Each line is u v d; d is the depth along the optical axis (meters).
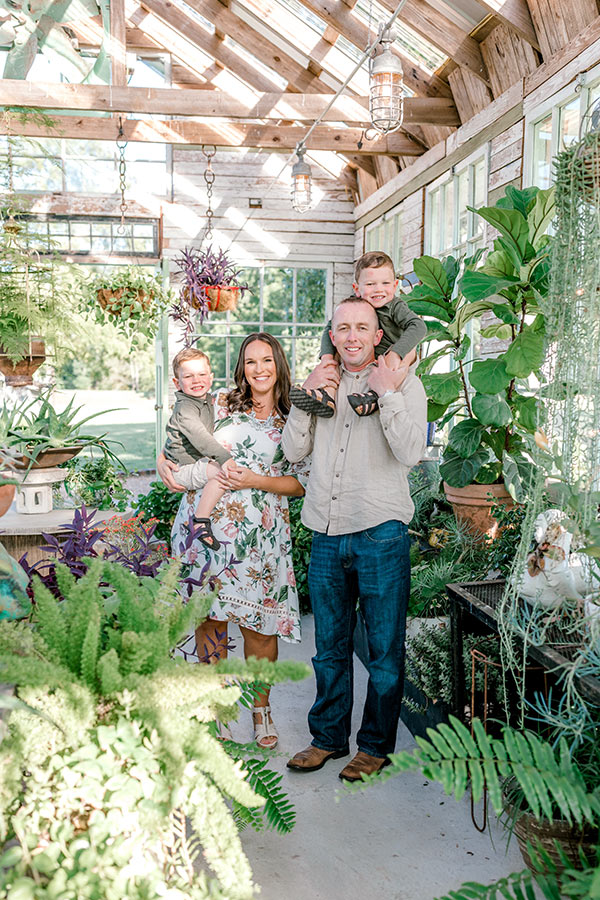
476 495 3.44
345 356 2.47
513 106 4.70
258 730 2.68
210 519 2.56
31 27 5.86
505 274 3.44
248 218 8.73
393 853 2.06
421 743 1.41
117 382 21.19
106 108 5.43
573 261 1.79
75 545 1.98
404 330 2.64
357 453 2.45
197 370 2.78
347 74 6.33
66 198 8.37
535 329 3.36
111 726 1.38
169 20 7.18
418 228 6.66
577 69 3.89
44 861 1.27
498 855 2.06
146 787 1.33
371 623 2.46
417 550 3.66
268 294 9.12
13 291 4.26
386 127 3.96
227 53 7.32
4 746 1.32
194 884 1.39
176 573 1.68
